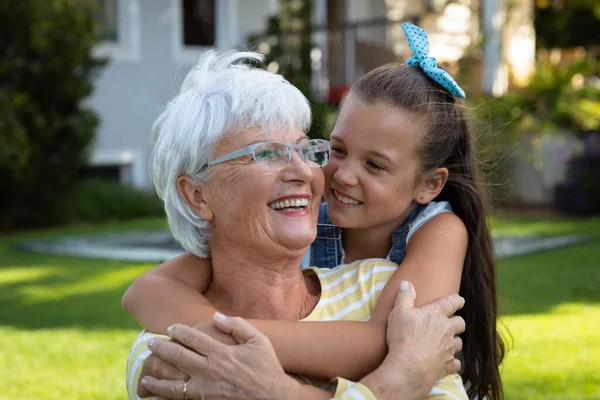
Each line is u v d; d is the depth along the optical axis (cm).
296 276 200
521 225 1029
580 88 1288
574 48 2183
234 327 172
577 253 812
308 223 192
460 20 1496
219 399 167
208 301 194
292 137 193
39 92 1025
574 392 423
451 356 179
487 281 223
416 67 222
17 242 939
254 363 168
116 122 1245
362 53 1352
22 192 1045
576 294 640
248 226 189
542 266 746
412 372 170
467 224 224
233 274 197
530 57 1554
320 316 196
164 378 172
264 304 197
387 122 210
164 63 1288
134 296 196
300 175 188
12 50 1002
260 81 192
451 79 216
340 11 1617
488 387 224
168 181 195
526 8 1555
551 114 1219
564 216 1145
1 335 541
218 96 190
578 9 2236
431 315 180
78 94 1034
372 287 200
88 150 1116
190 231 199
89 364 482
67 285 693
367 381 168
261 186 186
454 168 225
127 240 922
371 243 228
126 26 1246
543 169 1230
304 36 1360
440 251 202
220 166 189
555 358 482
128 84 1253
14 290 677
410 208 223
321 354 177
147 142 1281
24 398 423
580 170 1155
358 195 215
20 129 972
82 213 1131
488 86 1291
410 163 213
